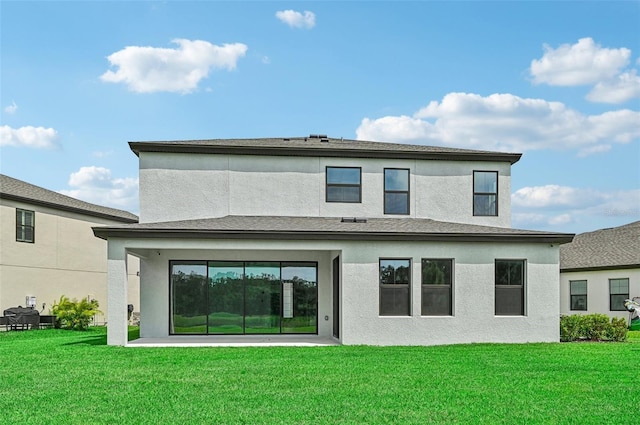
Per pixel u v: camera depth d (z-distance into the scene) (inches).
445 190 899.4
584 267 1240.2
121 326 736.3
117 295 733.9
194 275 860.0
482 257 781.9
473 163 908.0
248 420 365.1
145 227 739.4
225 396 430.9
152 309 845.8
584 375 514.6
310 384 474.3
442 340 764.0
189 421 362.9
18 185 1234.0
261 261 872.9
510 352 666.8
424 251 772.0
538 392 445.1
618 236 1349.7
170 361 597.0
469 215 899.4
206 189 867.4
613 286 1184.8
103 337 925.2
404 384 474.0
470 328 771.4
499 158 906.7
